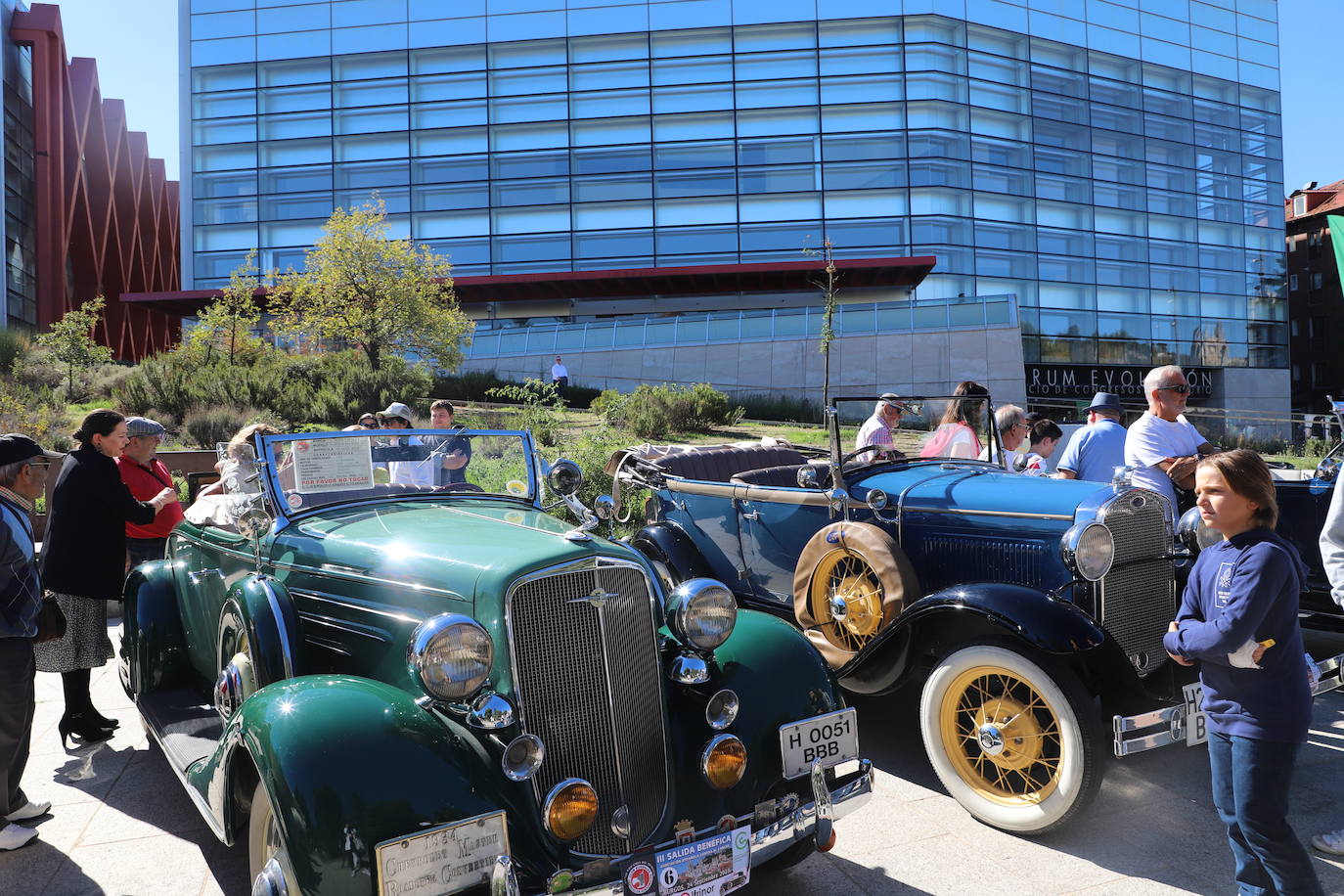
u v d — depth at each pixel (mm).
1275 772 2629
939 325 28484
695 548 6020
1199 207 35594
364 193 33812
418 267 26109
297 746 2520
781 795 3197
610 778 2955
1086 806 3639
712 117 33281
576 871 2664
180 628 4613
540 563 2891
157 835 3857
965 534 4695
